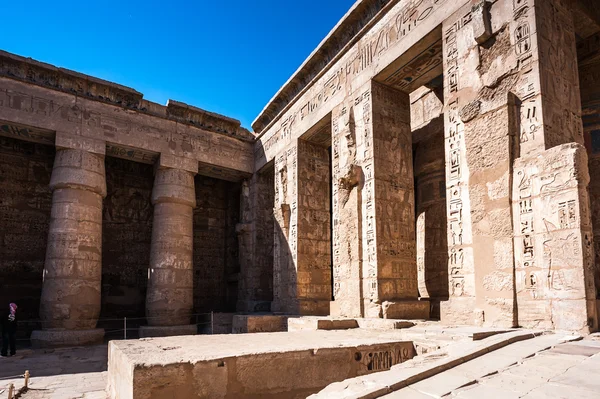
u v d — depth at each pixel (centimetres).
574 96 860
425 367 476
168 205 1714
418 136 1514
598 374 415
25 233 1770
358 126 1301
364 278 1195
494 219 815
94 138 1582
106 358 1181
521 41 823
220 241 2241
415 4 1113
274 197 1945
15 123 1445
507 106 820
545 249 724
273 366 570
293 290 1542
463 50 948
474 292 858
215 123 1900
